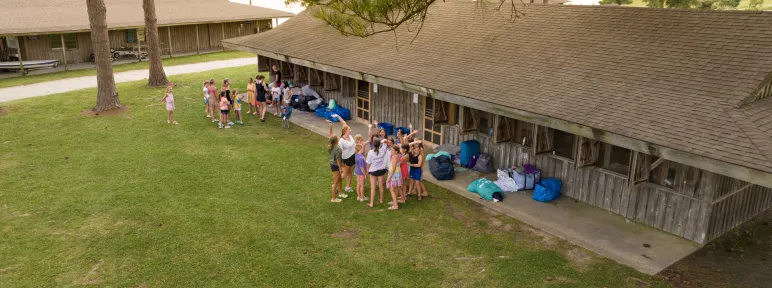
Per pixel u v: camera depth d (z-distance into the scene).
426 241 10.65
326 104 20.86
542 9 15.77
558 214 11.76
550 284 9.14
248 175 14.26
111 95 20.91
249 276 9.38
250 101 20.64
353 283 9.20
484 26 16.22
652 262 9.81
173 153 16.03
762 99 10.09
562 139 12.61
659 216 10.99
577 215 11.71
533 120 11.15
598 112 10.40
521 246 10.45
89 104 22.14
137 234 10.88
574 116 10.48
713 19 11.98
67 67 32.66
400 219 11.62
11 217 11.65
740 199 11.07
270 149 16.50
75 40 34.00
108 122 19.47
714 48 11.13
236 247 10.38
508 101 11.77
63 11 34.53
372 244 10.52
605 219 11.51
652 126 9.52
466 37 15.93
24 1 35.22
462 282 9.23
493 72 13.45
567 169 12.57
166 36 38.06
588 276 9.39
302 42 20.41
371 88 18.34
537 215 11.72
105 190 13.16
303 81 21.84
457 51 15.26
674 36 12.07
